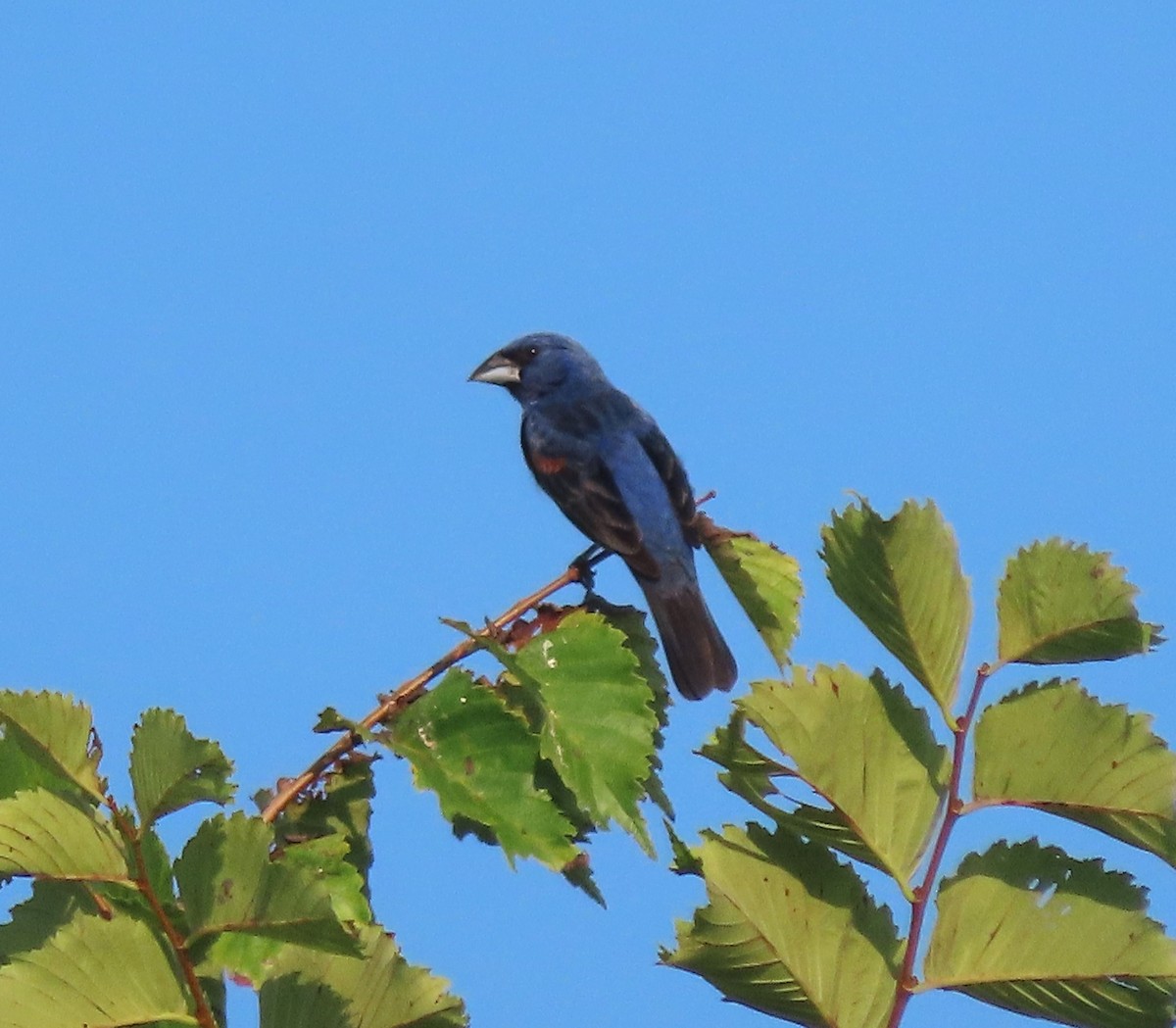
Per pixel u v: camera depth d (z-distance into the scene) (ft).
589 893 26.03
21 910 22.85
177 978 21.65
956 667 22.71
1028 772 22.13
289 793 27.35
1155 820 21.63
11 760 24.80
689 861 23.29
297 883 21.11
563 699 27.07
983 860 22.29
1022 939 22.03
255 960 22.06
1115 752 21.72
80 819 21.62
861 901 22.49
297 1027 22.04
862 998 22.48
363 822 27.91
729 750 22.48
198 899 21.45
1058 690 22.04
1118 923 21.83
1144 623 21.94
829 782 22.30
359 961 22.12
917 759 22.45
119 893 22.08
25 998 21.11
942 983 22.31
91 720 22.06
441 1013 22.09
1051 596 22.54
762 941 22.35
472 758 26.27
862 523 22.48
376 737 26.48
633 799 26.43
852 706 22.34
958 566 22.66
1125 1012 21.90
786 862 22.61
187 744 21.53
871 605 22.82
